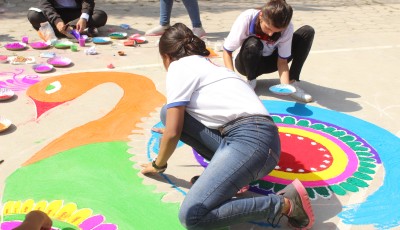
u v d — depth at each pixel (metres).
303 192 2.57
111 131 3.68
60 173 3.12
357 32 6.88
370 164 3.34
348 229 2.69
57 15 5.70
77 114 3.93
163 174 3.16
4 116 3.83
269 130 2.55
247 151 2.48
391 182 3.14
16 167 3.16
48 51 5.38
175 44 2.69
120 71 4.88
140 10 7.68
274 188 3.03
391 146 3.61
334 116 4.07
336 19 7.70
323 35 6.62
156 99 4.27
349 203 2.91
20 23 6.57
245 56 4.13
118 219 2.72
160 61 5.24
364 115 4.12
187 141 2.84
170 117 2.59
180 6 8.11
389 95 4.58
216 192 2.41
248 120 2.54
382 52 5.91
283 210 2.55
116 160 3.29
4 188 2.93
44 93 4.28
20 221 2.65
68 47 5.52
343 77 5.01
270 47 4.17
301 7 8.66
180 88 2.57
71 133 3.62
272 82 4.78
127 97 4.29
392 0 9.68
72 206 2.80
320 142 3.62
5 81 4.46
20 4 7.73
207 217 2.40
